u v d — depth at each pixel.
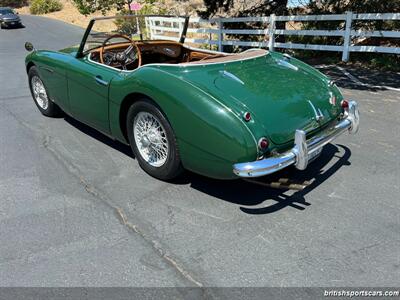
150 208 3.31
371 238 2.86
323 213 3.19
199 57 5.00
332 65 9.37
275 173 3.83
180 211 3.26
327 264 2.60
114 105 3.83
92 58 4.61
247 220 3.12
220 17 12.96
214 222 3.10
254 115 2.98
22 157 4.36
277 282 2.46
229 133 2.91
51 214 3.24
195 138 3.11
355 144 4.54
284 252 2.73
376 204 3.30
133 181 3.77
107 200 3.45
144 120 3.63
